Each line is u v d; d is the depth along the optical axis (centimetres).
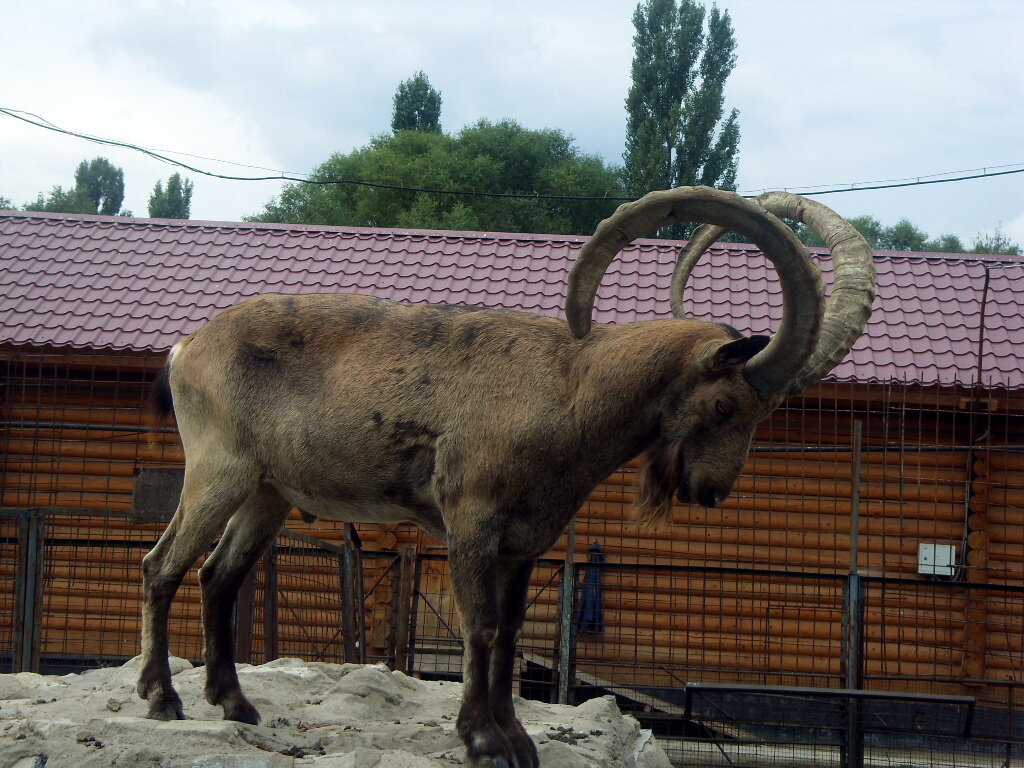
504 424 446
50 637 1043
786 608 1008
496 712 461
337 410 470
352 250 1327
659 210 425
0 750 411
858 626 798
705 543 960
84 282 1226
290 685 573
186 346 509
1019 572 1009
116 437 1080
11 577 1031
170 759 411
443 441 455
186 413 500
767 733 890
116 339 1099
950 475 1041
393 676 611
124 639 1038
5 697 531
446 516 454
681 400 452
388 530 1077
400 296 1210
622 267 1273
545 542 461
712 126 3759
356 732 481
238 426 484
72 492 1076
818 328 416
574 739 506
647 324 469
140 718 465
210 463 487
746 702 898
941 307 1177
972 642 996
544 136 4475
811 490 1029
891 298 1198
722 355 436
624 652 996
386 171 4153
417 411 461
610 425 453
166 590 484
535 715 561
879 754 891
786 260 412
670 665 908
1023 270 1249
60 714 480
